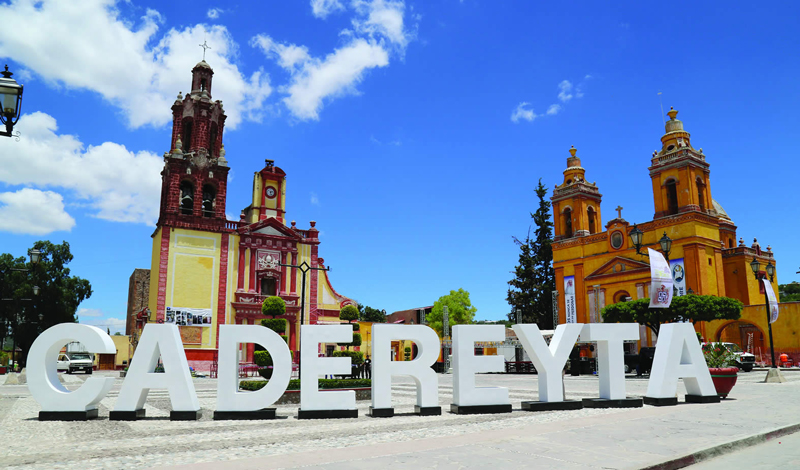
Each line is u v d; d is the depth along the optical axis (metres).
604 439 8.42
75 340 12.01
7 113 9.40
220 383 11.90
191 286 44.75
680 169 41.72
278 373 11.93
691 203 40.75
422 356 12.62
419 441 8.32
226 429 10.45
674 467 6.88
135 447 8.48
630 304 34.56
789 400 14.12
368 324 54.09
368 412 13.08
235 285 46.53
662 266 22.97
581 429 9.41
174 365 12.02
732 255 44.75
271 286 49.06
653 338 40.62
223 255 46.44
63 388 12.66
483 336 12.95
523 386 24.27
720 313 32.81
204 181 47.00
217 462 6.89
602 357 13.75
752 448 8.19
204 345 44.31
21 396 18.89
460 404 12.55
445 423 10.89
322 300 50.94
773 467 6.83
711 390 13.92
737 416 11.04
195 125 47.94
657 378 13.71
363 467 6.57
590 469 6.42
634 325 13.86
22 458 7.59
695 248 39.91
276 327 36.75
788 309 38.62
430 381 12.53
